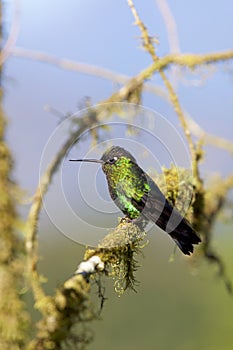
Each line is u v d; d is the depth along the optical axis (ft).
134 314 84.38
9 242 44.16
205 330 85.56
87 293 45.44
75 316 44.75
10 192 45.03
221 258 62.03
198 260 61.62
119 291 48.39
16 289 43.80
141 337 83.97
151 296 84.84
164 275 85.25
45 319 44.19
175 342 85.76
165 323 85.92
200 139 57.57
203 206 58.34
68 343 44.34
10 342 43.09
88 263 46.83
